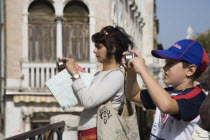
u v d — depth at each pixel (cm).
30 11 1321
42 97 1267
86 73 401
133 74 329
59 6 1310
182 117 275
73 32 1327
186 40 298
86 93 374
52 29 1323
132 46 406
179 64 296
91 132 384
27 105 1286
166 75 303
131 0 1889
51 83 403
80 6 1325
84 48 1326
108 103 377
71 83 403
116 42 393
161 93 271
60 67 408
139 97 338
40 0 1319
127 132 378
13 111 1286
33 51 1323
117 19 1502
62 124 529
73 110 1265
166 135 299
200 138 276
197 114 278
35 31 1322
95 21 1323
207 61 299
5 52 1327
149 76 279
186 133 286
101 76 386
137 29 2278
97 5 1320
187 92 286
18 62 1319
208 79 312
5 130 1287
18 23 1317
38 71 1316
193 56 293
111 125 372
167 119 301
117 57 397
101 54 397
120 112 388
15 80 1313
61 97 402
